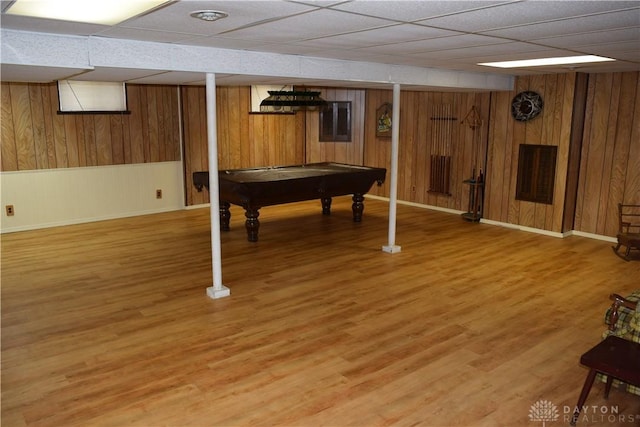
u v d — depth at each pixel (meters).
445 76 5.66
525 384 2.98
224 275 4.86
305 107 6.88
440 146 7.84
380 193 8.95
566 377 3.06
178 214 7.66
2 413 2.65
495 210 7.07
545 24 2.87
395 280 4.75
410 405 2.76
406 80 5.26
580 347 3.44
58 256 5.46
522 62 4.87
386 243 6.04
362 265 5.20
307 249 5.76
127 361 3.21
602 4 2.36
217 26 2.92
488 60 4.69
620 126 5.98
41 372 3.07
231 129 8.31
